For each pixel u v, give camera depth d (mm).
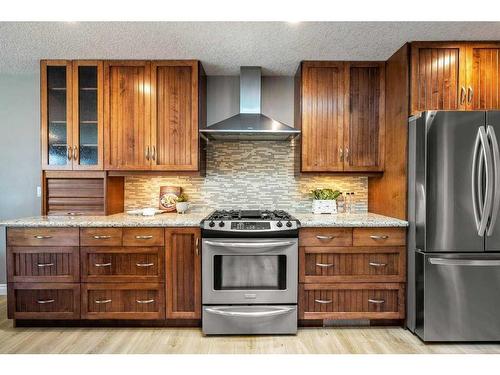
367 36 2422
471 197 2264
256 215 2703
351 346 2293
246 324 2436
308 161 2883
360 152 2885
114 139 2846
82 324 2568
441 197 2266
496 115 2250
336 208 3104
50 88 2850
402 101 2568
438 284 2293
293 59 2844
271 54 2742
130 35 2402
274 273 2518
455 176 2260
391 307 2539
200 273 2502
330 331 2520
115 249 2500
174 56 2775
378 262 2531
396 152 2664
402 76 2570
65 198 2912
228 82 3238
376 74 2887
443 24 2250
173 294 2518
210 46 2586
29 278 2490
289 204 3242
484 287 2287
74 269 2500
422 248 2320
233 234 2443
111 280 2504
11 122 3230
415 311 2416
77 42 2510
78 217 2768
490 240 2266
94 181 2912
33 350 2221
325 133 2883
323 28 2305
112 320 2568
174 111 2848
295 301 2475
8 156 3242
